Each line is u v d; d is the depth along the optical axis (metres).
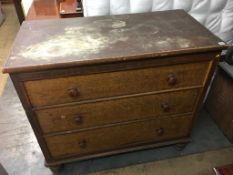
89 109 1.09
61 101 1.03
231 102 1.50
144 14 1.26
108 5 1.32
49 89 0.97
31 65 0.86
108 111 1.13
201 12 1.43
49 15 1.75
